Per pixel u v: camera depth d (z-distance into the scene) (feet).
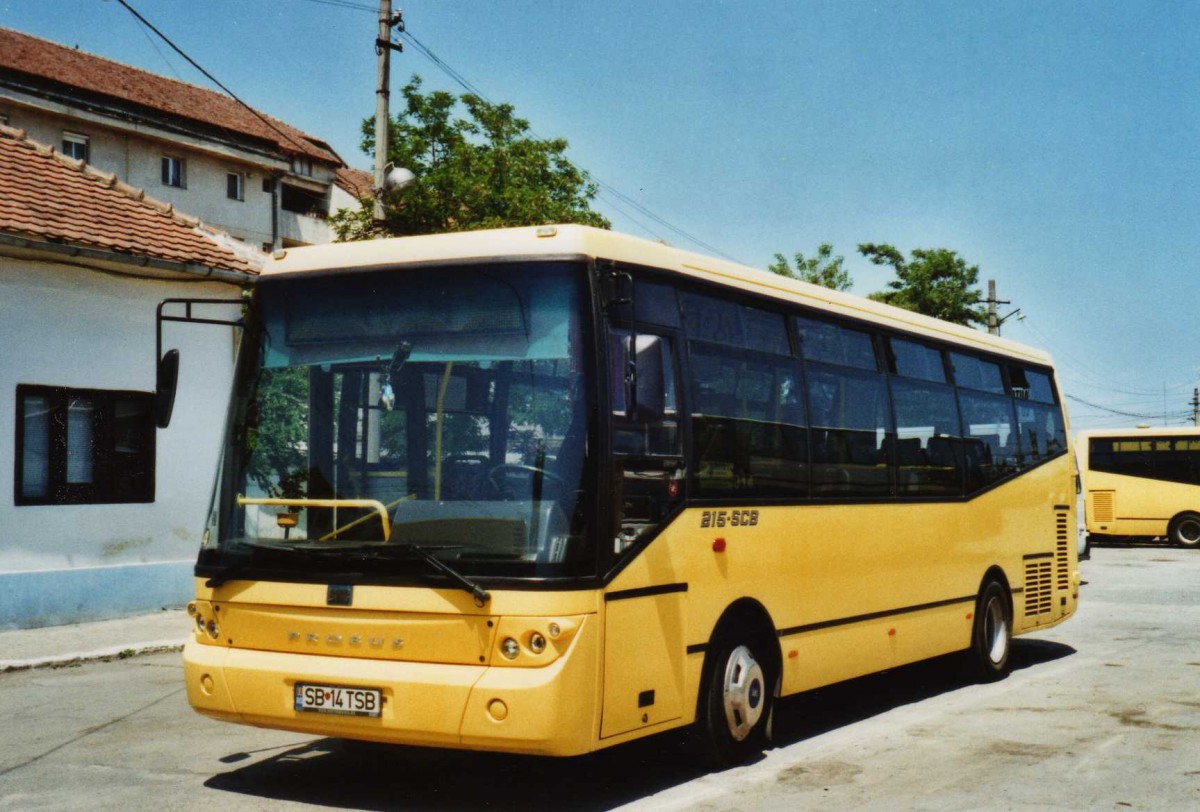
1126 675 37.81
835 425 29.04
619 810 21.24
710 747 24.06
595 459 20.20
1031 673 38.68
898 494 31.73
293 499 21.45
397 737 19.85
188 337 50.62
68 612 45.24
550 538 19.70
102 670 37.58
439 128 98.89
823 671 27.71
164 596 48.96
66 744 26.91
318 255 22.75
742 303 26.00
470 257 21.43
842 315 30.22
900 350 33.04
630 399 20.22
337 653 20.48
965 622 35.37
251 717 21.09
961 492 35.42
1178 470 111.75
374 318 21.83
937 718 30.68
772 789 22.82
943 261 149.89
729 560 24.23
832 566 28.22
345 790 22.75
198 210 138.72
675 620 22.39
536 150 100.12
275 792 22.56
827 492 28.27
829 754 26.13
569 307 20.68
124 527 47.91
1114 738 27.71
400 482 20.77
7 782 23.30
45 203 47.57
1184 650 43.86
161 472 49.47
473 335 21.09
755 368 26.07
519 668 19.36
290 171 148.46
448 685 19.40
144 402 49.16
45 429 45.29
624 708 20.72
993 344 39.58
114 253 46.44
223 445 22.48
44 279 45.37
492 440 20.43
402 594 19.95
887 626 30.73
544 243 21.13
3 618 43.14
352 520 20.85
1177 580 76.33
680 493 22.82
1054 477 42.50
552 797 22.26
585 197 102.68
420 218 92.89
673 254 23.94
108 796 22.16
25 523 44.32
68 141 126.93
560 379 20.47
